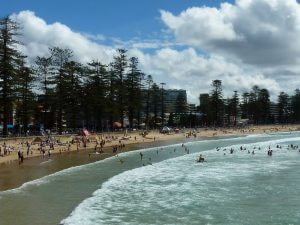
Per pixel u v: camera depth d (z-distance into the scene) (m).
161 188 41.22
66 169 51.50
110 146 86.44
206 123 186.38
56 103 95.69
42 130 92.12
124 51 118.00
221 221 29.45
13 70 79.12
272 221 29.44
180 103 174.25
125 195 37.47
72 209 31.03
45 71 95.31
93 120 122.12
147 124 148.75
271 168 55.94
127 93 119.69
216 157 69.94
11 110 83.25
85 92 106.19
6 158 58.97
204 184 43.59
